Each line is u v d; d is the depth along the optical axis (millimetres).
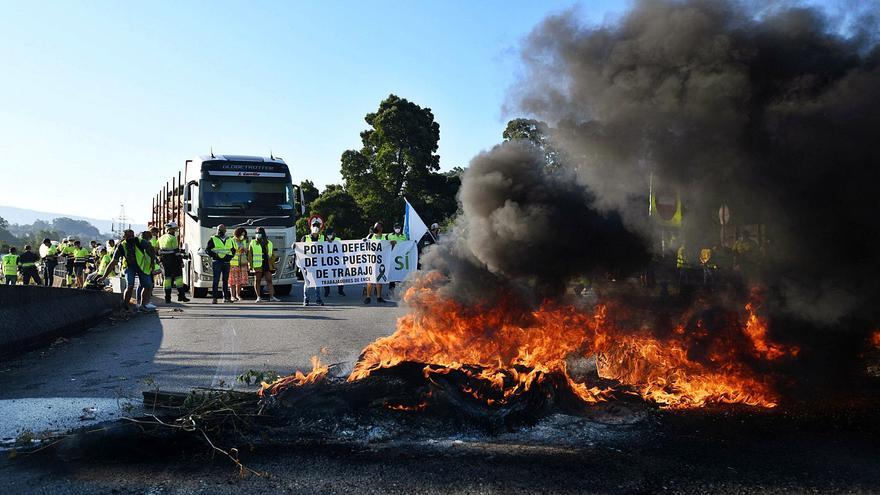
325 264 13695
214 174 15961
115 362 6914
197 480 3330
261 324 10234
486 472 3373
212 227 15727
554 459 3566
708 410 4488
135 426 4258
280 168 16594
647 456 3592
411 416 4160
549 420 4234
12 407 4805
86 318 9969
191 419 4160
